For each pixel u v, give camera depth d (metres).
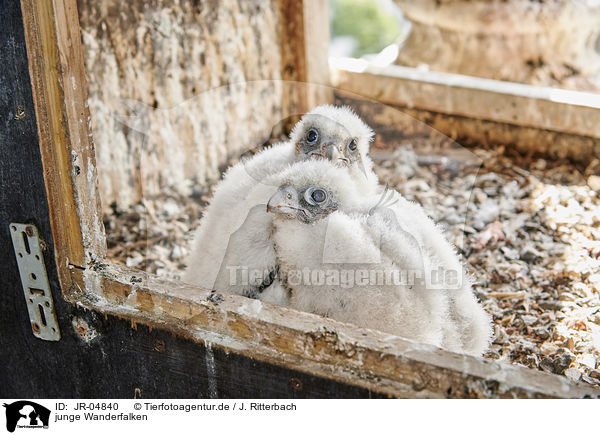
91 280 2.12
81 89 1.98
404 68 4.88
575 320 3.13
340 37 10.59
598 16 5.10
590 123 4.32
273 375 1.89
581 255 3.61
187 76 4.17
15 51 1.90
